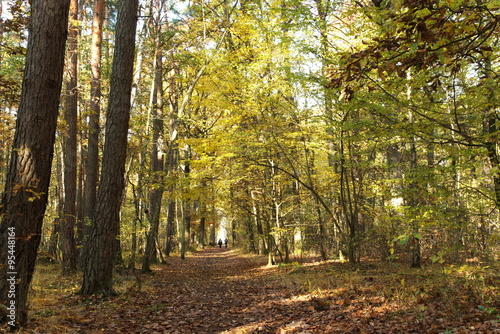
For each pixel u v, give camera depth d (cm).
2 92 847
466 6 332
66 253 1329
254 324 624
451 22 347
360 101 783
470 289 664
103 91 1641
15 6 761
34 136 524
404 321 544
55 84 545
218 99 1295
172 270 1764
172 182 1313
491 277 752
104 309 726
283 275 1243
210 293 1038
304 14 1017
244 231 2834
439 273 880
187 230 3741
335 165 1661
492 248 1018
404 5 329
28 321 568
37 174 523
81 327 584
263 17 1227
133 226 1255
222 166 1383
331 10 1047
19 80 1260
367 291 795
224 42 1573
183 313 740
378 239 1207
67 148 1361
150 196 1962
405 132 759
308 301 777
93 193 1397
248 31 1238
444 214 783
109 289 865
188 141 1242
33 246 527
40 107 529
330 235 1755
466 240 1080
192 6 1398
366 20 934
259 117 1314
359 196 1409
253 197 1695
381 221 1213
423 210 797
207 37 1512
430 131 737
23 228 511
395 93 838
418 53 363
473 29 371
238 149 1246
